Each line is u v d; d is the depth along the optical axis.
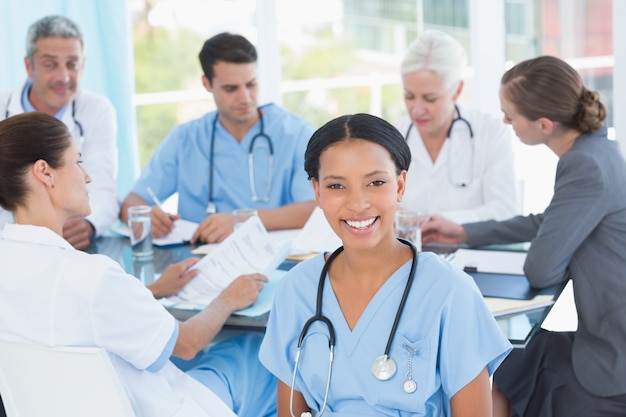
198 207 2.62
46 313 1.31
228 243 1.92
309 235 2.13
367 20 3.64
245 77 2.42
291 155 2.53
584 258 1.76
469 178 2.45
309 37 4.43
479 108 3.27
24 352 1.31
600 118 1.81
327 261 1.33
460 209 2.46
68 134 1.39
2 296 1.33
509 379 1.75
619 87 2.98
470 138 2.45
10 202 1.37
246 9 3.82
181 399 1.47
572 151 1.77
